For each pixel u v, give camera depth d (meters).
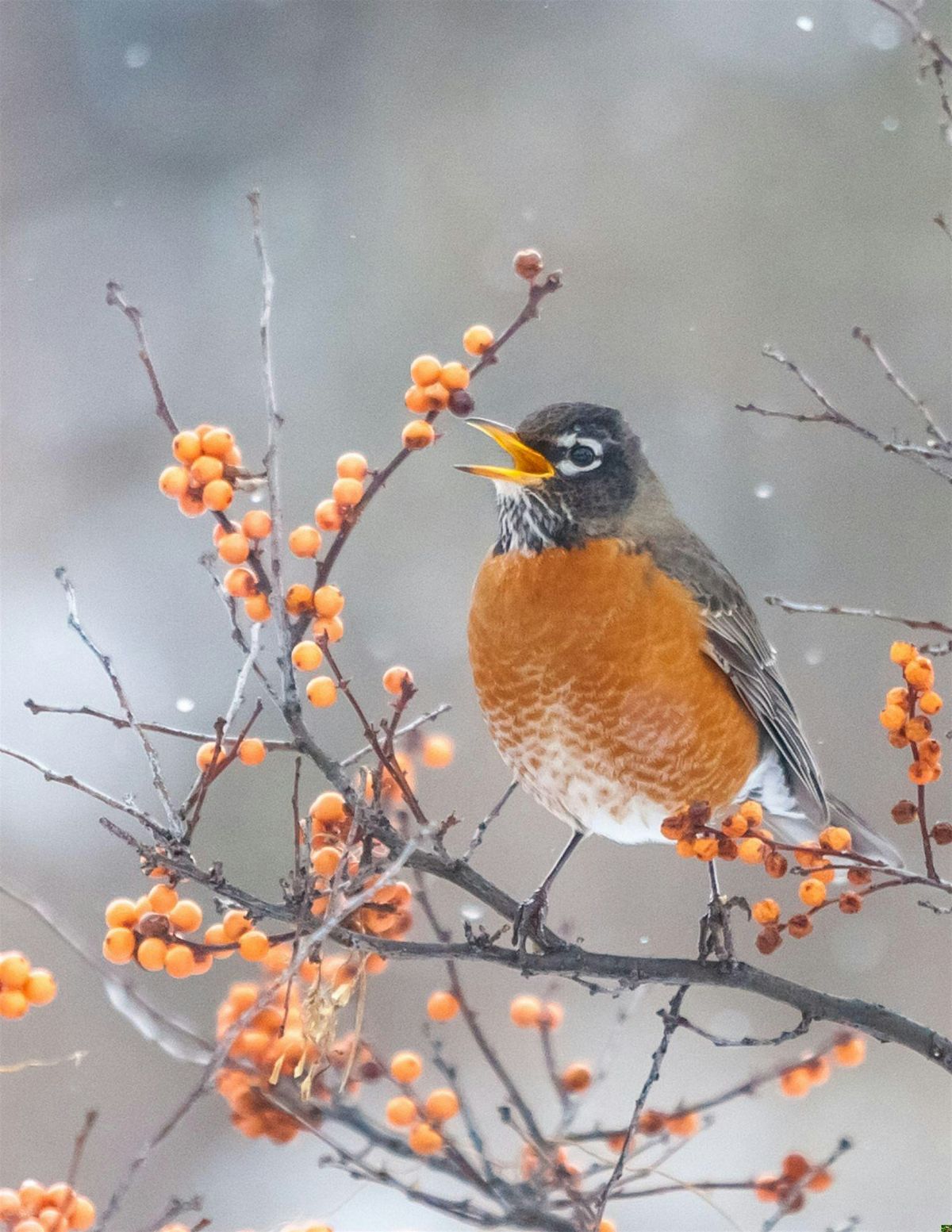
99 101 20.92
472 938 5.50
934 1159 12.16
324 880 5.21
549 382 17.67
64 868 13.75
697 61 18.95
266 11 20.80
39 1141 11.28
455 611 16.09
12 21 21.06
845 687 15.38
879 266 17.11
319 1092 5.59
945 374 16.55
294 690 5.00
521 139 19.19
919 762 4.94
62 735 15.04
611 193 18.47
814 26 18.27
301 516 17.33
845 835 5.09
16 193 20.59
